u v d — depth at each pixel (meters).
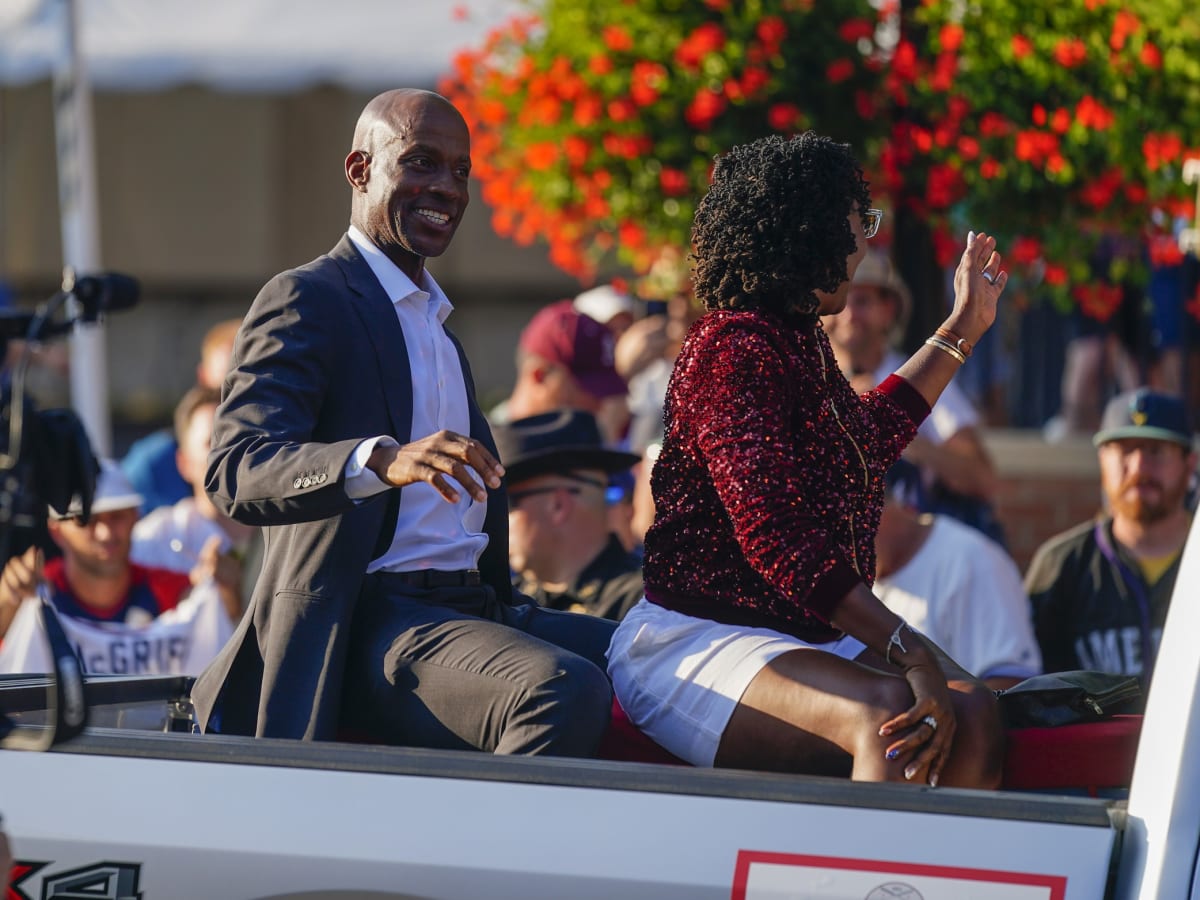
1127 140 20.78
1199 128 20.77
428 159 12.20
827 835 9.00
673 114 21.08
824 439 10.68
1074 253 21.95
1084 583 19.70
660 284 24.44
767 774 9.30
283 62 40.47
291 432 11.18
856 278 21.38
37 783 9.48
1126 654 19.36
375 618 11.80
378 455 10.41
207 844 9.27
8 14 29.08
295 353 11.48
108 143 53.94
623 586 17.66
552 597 17.81
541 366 23.36
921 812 9.05
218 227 54.06
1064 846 8.98
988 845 8.97
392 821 9.23
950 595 18.75
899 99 20.62
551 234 24.39
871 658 11.13
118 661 19.00
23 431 10.31
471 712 11.17
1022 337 30.86
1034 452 28.12
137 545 21.70
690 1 20.88
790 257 10.55
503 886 9.09
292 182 53.59
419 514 12.13
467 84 23.16
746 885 8.97
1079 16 20.44
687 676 10.84
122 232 54.28
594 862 9.05
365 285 12.12
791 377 10.53
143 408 54.78
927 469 22.06
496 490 12.97
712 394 10.43
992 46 20.48
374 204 12.27
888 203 22.30
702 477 10.82
